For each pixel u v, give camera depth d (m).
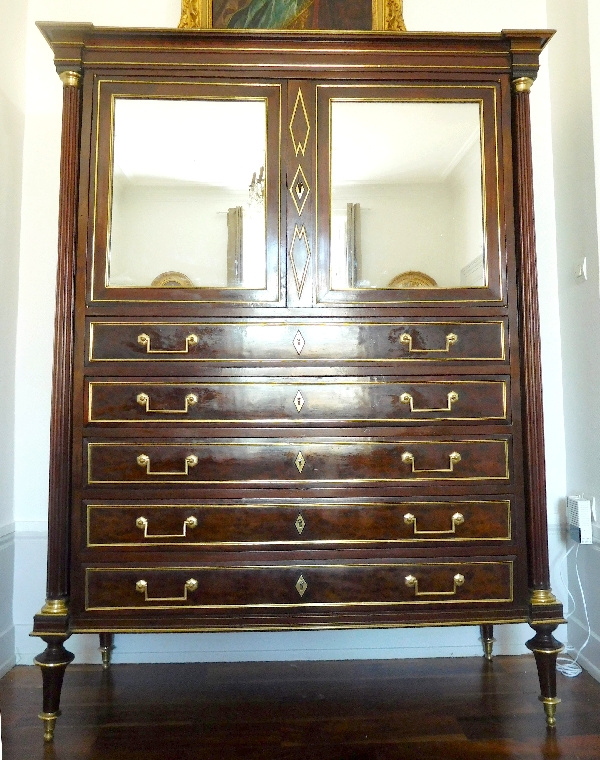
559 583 2.27
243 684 2.00
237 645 2.21
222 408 1.70
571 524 2.16
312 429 1.71
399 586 1.70
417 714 1.80
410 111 1.80
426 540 1.71
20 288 2.25
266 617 1.67
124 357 1.70
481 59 1.79
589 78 2.06
